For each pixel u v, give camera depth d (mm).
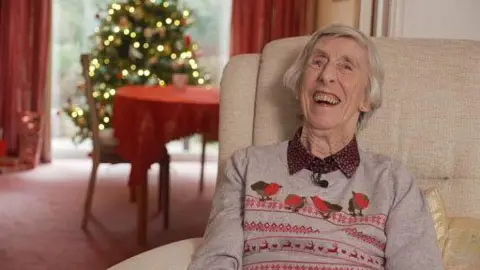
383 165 1645
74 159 5562
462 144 1806
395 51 1856
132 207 4152
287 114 1857
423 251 1494
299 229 1564
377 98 1708
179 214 4059
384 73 1768
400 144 1816
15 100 5180
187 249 1640
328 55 1643
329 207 1588
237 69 1939
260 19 5309
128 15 5031
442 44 1872
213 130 3350
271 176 1651
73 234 3576
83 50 5492
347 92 1622
